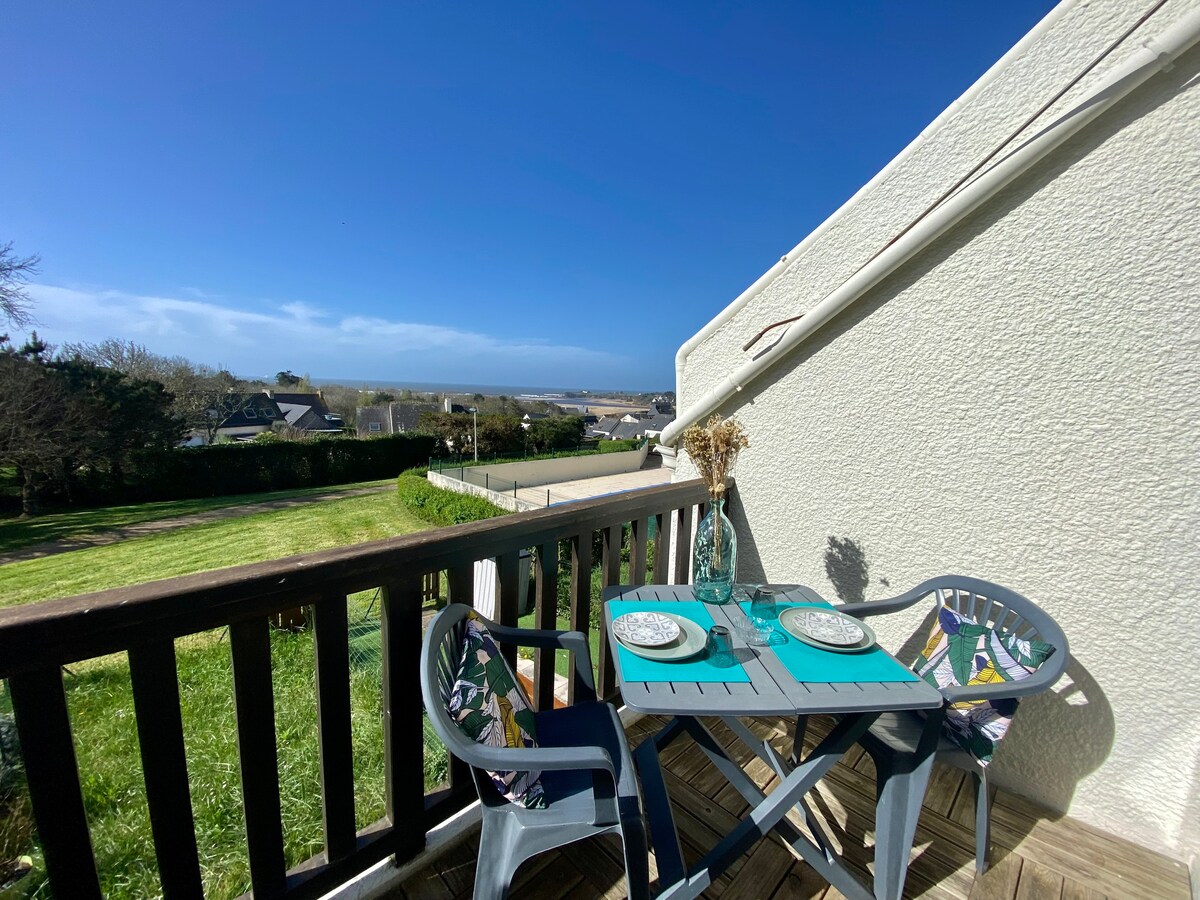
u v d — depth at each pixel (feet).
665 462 8.01
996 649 4.36
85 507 47.16
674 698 3.29
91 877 2.64
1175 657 4.15
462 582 4.16
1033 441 4.62
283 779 6.97
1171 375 3.92
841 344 5.74
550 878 4.17
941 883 4.16
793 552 6.47
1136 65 3.69
